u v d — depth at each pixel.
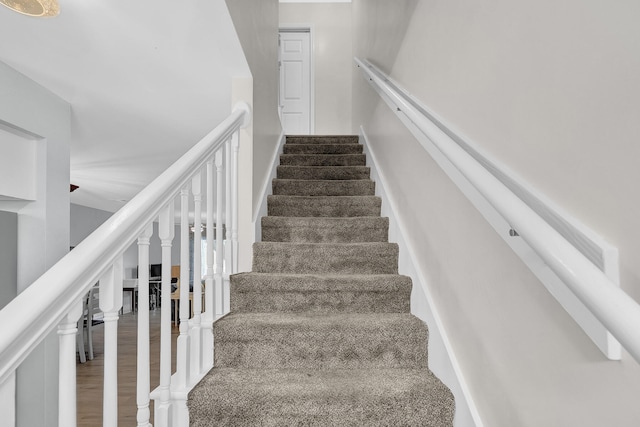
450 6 1.73
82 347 4.55
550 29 1.04
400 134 2.64
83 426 2.74
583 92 0.92
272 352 1.90
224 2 1.82
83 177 5.53
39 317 0.79
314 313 2.21
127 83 2.63
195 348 1.74
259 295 2.24
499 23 1.30
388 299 2.24
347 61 6.40
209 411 1.55
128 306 10.45
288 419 1.54
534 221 0.86
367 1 4.14
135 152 4.24
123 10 1.87
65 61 2.35
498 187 1.01
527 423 1.15
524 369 1.16
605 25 0.85
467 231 1.55
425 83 2.08
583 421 0.93
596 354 0.89
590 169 0.90
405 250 2.40
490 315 1.36
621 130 0.81
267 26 3.44
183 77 2.60
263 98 3.19
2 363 0.73
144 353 1.27
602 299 0.66
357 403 1.55
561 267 0.74
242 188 2.67
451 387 1.64
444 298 1.79
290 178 3.75
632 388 0.79
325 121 6.38
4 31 2.05
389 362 1.91
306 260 2.59
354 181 3.49
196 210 1.77
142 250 1.28
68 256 0.94
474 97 1.48
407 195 2.45
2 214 2.40
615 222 0.83
